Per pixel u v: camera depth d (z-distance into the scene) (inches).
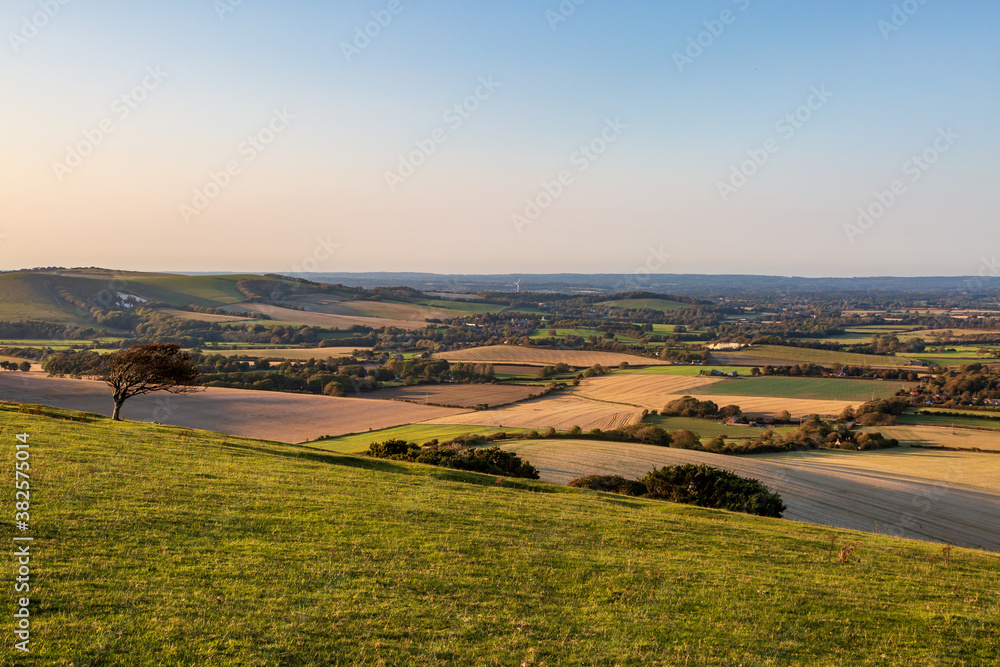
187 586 562.6
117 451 1067.3
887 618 659.4
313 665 462.9
